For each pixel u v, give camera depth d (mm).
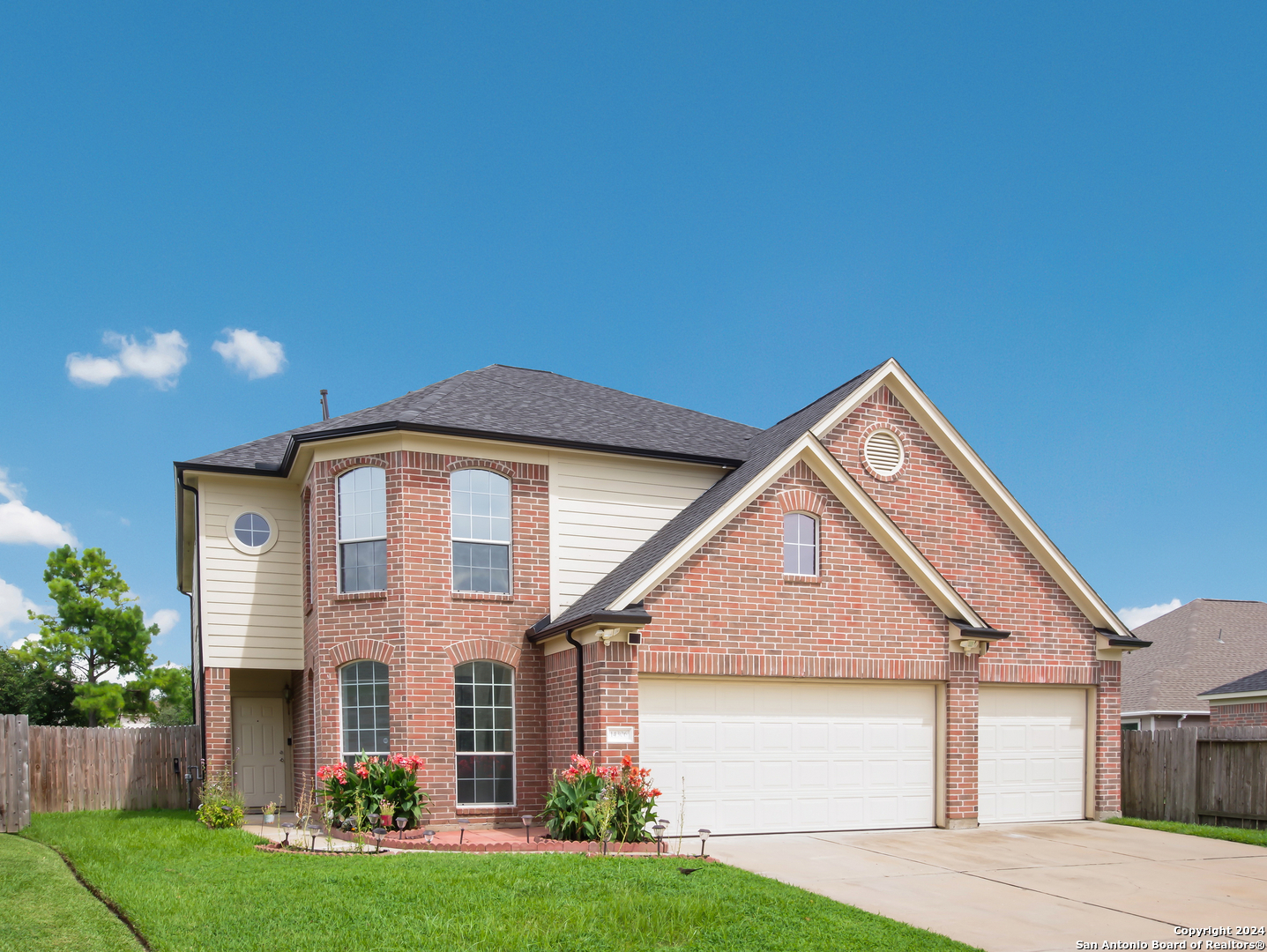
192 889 10672
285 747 20703
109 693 39906
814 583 16500
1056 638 18656
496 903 9984
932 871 12781
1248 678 27016
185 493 20109
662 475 18906
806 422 18547
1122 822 17906
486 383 20484
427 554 16547
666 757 15477
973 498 18703
